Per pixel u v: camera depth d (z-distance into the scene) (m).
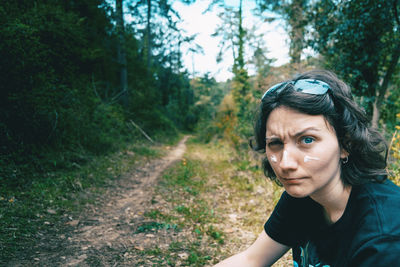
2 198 4.04
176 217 4.15
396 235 0.51
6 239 3.04
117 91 15.06
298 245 0.85
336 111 0.63
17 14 6.17
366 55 5.73
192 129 35.50
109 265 2.71
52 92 6.81
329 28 6.16
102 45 12.79
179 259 2.86
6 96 5.45
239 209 4.55
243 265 0.95
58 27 7.32
